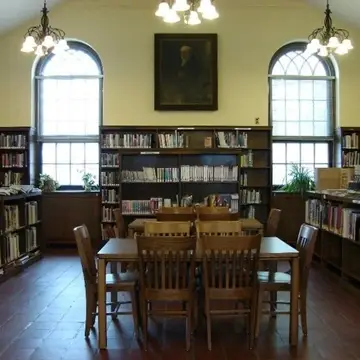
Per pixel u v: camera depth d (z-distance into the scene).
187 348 3.67
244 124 8.58
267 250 3.83
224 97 8.58
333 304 4.96
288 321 4.38
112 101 8.53
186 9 4.97
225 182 8.20
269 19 8.59
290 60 8.80
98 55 8.58
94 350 3.68
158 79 8.50
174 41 8.52
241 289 3.68
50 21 8.52
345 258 5.83
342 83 8.64
